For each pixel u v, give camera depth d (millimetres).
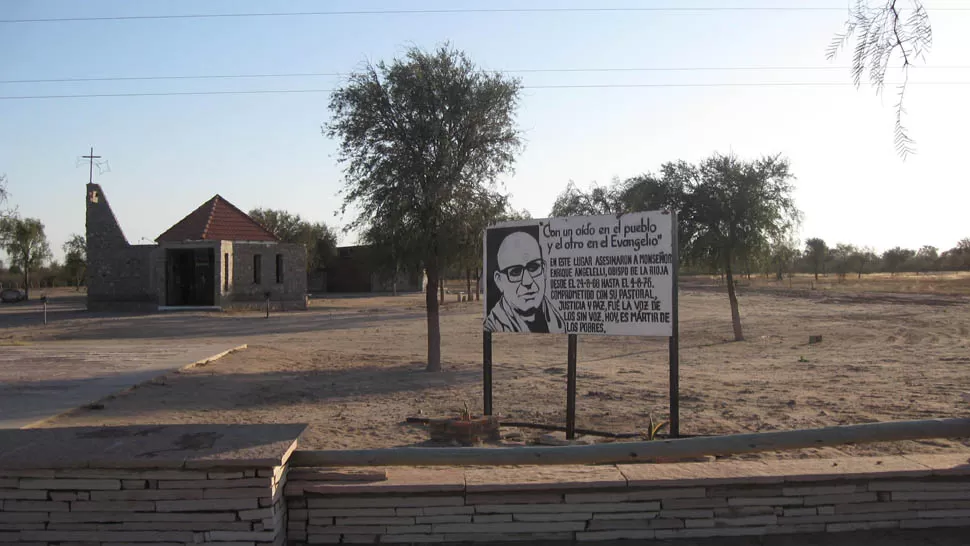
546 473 6156
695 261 29469
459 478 6000
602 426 10617
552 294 9773
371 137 18547
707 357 22594
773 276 121938
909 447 8484
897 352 22234
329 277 88812
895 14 5164
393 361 20922
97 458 5340
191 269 53250
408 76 18219
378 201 18359
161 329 35562
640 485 5871
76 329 35469
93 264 51594
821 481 5941
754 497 5930
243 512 5340
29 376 15227
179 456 5398
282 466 5703
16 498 5340
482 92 18516
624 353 24188
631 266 9219
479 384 15766
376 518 5828
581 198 60594
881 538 5844
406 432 10211
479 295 71125
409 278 19406
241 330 35125
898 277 108875
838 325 34062
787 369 18547
